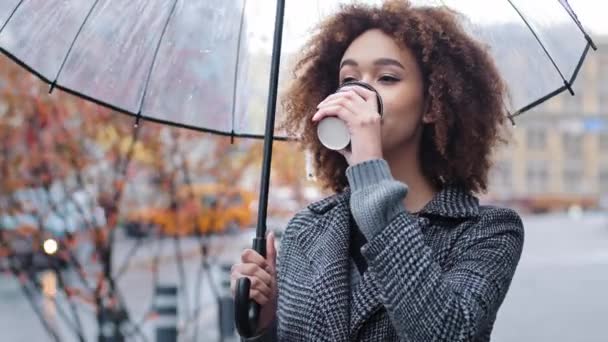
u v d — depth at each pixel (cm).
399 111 211
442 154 214
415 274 186
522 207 6075
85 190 636
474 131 216
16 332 1077
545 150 7044
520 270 1975
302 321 205
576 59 238
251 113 276
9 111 618
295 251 220
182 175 702
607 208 5572
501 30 247
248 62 275
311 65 239
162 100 269
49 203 636
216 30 273
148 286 1295
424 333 184
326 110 200
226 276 812
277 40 236
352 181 195
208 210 704
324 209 224
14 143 623
